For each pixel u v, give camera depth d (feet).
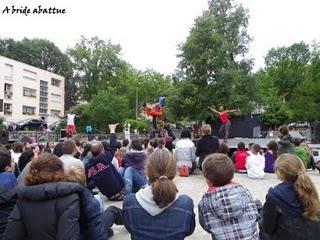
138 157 26.99
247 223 11.79
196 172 42.27
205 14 123.13
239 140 70.08
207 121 119.55
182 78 123.34
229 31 134.92
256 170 37.58
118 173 25.80
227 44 120.67
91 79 234.99
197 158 40.06
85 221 12.57
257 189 32.22
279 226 12.29
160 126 79.10
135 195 11.57
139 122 166.30
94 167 25.27
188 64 122.31
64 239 10.96
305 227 11.89
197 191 31.68
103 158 25.45
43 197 11.24
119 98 189.98
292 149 35.94
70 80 295.28
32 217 11.19
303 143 46.55
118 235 19.69
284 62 235.40
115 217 17.54
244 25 138.51
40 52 295.69
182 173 39.55
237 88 125.08
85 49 237.66
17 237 11.30
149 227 11.10
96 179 25.16
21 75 241.76
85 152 34.06
